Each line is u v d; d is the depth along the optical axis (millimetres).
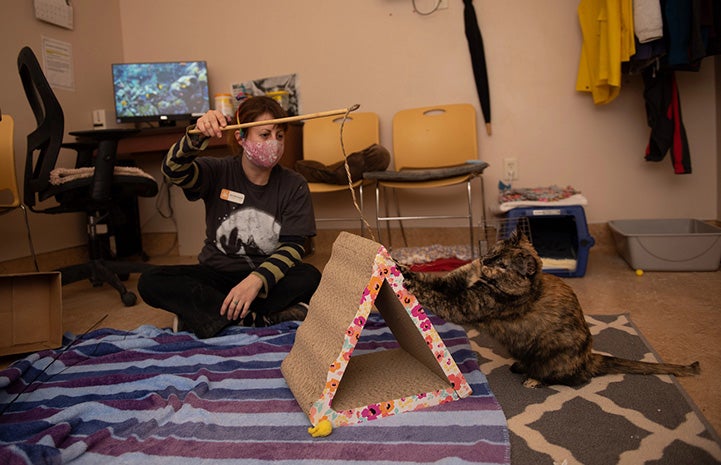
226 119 1529
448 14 3217
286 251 1779
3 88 2902
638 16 2479
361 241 1274
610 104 3053
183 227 3697
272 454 1030
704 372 1381
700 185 2992
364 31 3375
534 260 1250
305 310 1867
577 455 1005
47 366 1515
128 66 3457
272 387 1352
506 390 1309
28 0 3076
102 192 2389
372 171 2785
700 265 2463
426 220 3381
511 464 983
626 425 1106
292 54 3531
